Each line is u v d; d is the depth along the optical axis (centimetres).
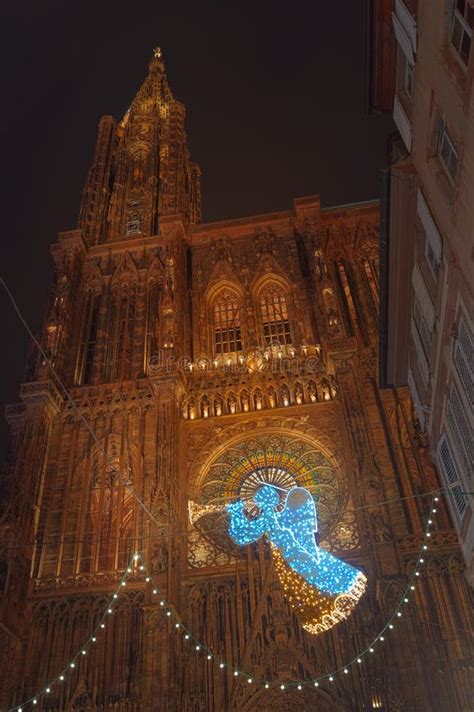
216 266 5466
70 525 4072
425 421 3416
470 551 2986
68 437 4528
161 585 3544
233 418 4441
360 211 5631
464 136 2039
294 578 3572
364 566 3600
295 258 5381
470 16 1875
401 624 3241
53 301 5269
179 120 7350
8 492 4084
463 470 2867
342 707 3142
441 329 2739
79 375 4969
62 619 3644
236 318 5219
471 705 3009
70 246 5669
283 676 3288
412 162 2691
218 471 4238
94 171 6806
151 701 3141
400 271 3123
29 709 3312
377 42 2861
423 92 2400
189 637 3491
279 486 4094
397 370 3656
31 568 3853
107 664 3425
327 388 4447
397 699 3030
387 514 3647
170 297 4969
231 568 3744
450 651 3191
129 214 6431
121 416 4559
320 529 3834
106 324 5259
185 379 4641
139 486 4116
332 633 3400
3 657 3412
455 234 2297
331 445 4184
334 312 4666
